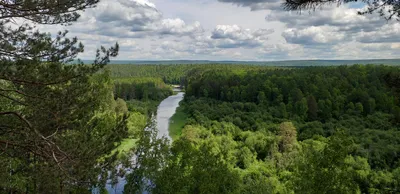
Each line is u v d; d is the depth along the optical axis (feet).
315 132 202.59
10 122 26.89
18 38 24.85
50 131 26.89
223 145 167.63
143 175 74.28
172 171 74.43
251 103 282.56
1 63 22.79
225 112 257.96
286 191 100.53
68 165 26.73
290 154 144.36
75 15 27.86
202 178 73.51
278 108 262.67
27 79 25.00
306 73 339.16
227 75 382.01
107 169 34.81
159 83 452.35
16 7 24.50
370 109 228.43
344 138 57.41
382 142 160.15
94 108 34.06
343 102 247.50
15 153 26.68
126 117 36.94
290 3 23.11
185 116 269.44
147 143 78.02
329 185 55.42
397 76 30.48
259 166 141.69
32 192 27.81
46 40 26.27
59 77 26.43
